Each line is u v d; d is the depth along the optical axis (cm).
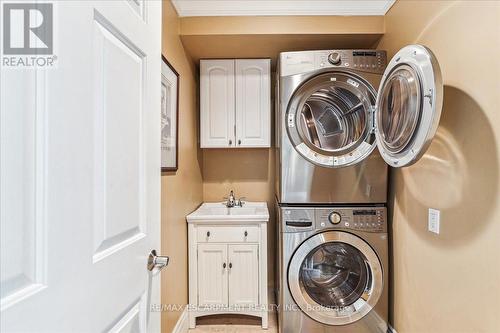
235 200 270
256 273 211
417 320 154
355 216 184
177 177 189
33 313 46
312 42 217
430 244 142
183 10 201
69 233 54
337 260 195
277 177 219
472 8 113
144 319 86
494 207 104
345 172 186
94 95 62
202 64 246
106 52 66
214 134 248
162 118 158
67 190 53
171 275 174
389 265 187
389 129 143
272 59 250
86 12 58
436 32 138
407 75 126
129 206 77
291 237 185
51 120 49
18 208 44
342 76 185
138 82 83
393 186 183
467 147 116
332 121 201
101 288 64
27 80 46
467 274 117
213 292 212
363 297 184
